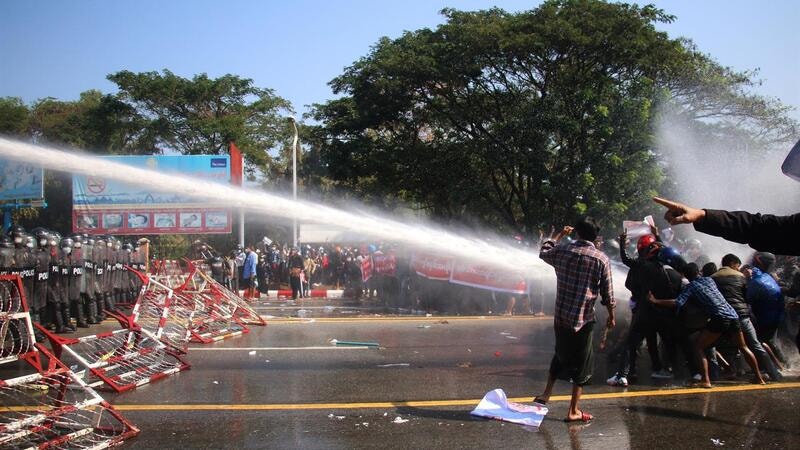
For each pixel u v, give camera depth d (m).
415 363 8.74
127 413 6.29
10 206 25.94
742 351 7.55
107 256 14.11
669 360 8.09
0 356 6.18
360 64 30.28
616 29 25.27
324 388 7.29
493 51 26.77
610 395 6.98
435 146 30.98
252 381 7.67
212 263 22.31
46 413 5.43
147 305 10.10
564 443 5.31
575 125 24.42
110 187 27.31
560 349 5.97
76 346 10.03
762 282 8.20
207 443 5.34
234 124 42.38
